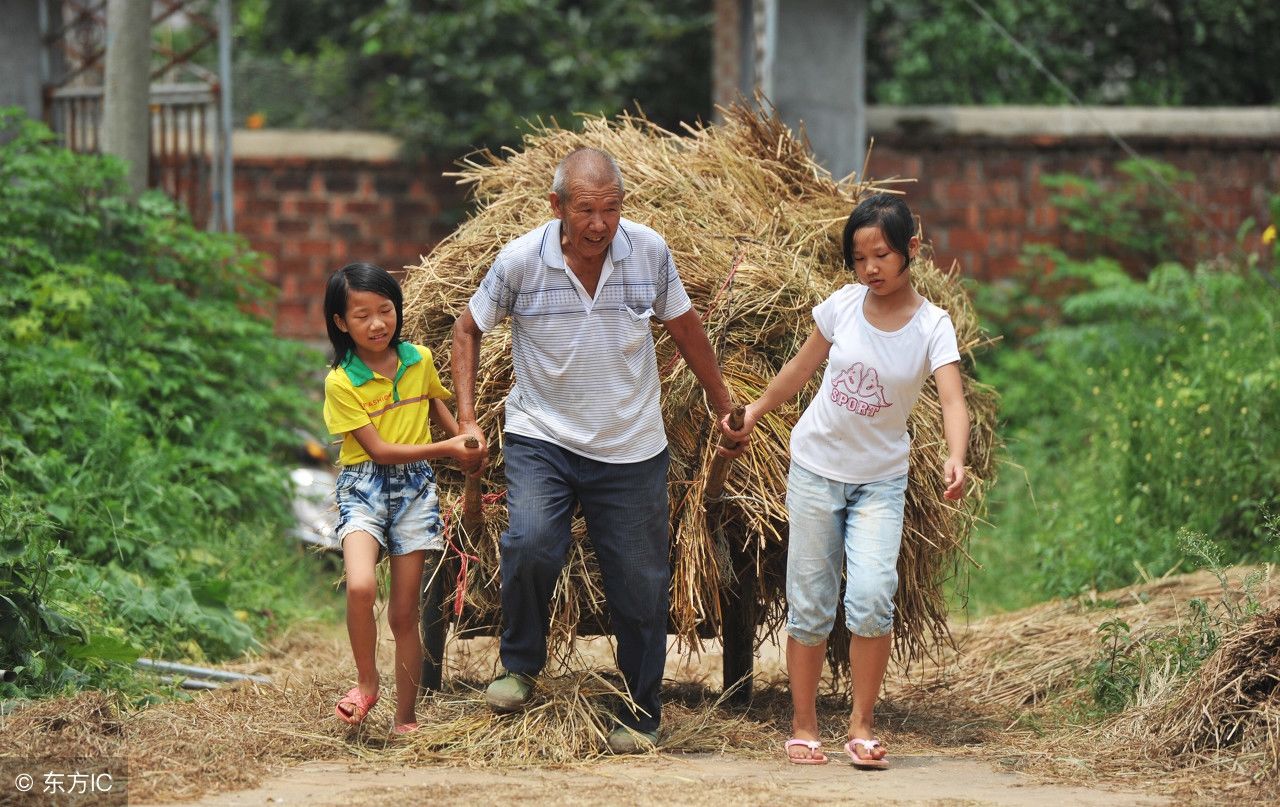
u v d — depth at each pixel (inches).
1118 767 368.8
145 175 799.1
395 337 384.8
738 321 430.9
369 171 1077.8
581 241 361.7
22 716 370.6
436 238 1080.8
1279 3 1192.8
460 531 416.8
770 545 426.9
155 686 449.7
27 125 758.5
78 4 917.2
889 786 346.3
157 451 665.6
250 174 1068.5
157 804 313.0
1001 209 1017.5
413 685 392.5
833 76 936.9
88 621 485.1
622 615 388.5
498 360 424.2
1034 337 961.5
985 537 761.6
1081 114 1013.8
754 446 415.5
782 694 488.4
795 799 324.8
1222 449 653.9
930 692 496.1
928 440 431.8
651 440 383.2
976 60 1218.6
